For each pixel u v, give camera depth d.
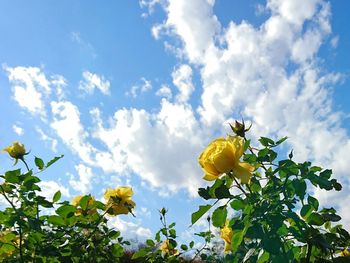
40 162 0.73
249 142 0.48
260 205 0.45
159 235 0.92
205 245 0.99
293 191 0.45
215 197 0.44
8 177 0.67
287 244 0.42
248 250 0.46
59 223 0.72
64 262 0.73
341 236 0.53
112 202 0.83
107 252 0.84
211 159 0.48
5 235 0.70
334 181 0.48
